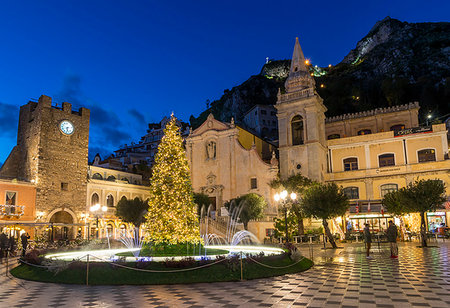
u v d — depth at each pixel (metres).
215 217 51.34
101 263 16.19
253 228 46.12
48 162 50.31
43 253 22.52
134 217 48.91
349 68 120.75
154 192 23.77
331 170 54.25
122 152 125.12
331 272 17.19
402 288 12.79
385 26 136.00
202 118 145.25
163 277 15.44
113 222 56.94
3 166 51.50
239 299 11.64
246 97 129.50
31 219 47.00
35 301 12.00
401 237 39.78
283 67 153.00
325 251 28.61
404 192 33.84
